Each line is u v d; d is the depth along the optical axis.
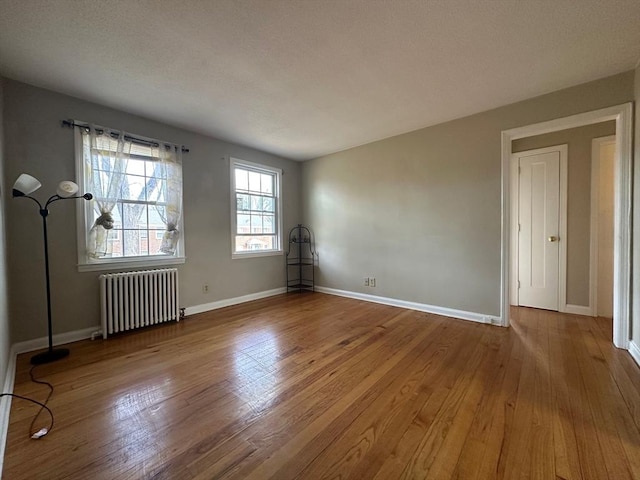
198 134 3.78
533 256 3.80
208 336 2.88
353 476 1.20
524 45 2.02
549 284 3.69
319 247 5.02
